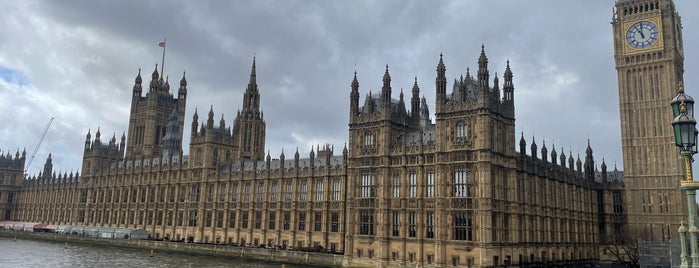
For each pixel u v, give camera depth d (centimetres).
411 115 10588
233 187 14388
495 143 8712
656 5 13300
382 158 9650
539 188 10212
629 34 13600
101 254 12950
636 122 13262
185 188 15675
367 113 10156
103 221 18638
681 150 2320
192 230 15112
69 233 17988
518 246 8994
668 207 12506
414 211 9150
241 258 11844
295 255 10781
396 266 9162
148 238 16112
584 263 11962
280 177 13025
